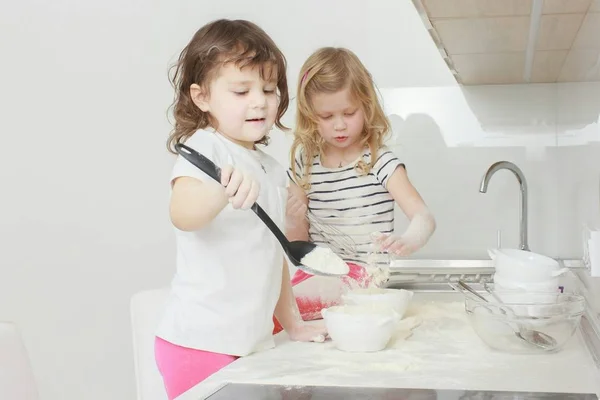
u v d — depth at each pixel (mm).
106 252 2627
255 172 1409
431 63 2447
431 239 2475
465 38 1698
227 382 1080
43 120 2633
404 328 1421
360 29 2471
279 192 1473
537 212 2426
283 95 1570
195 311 1332
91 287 2637
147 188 2604
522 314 1232
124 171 2609
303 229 1768
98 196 2623
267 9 2514
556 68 2102
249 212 1355
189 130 1480
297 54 2506
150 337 1635
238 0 2525
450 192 2463
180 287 1363
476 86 2434
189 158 1223
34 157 2643
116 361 2639
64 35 2611
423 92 2459
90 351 2646
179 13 2559
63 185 2635
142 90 2588
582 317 1401
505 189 2432
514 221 2430
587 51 1309
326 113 1881
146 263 2615
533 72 2180
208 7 2545
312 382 1070
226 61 1359
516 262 1417
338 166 1961
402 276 2076
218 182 1261
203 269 1332
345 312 1354
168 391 1356
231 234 1335
